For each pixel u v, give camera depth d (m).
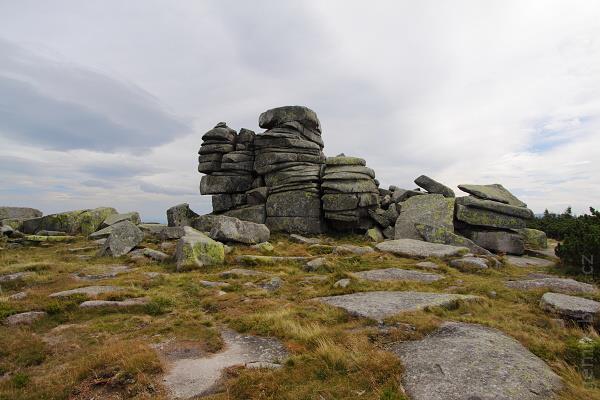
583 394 8.28
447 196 41.88
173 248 29.30
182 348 11.65
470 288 18.14
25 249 31.91
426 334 11.77
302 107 43.00
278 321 13.28
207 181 43.53
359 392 8.52
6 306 15.01
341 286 18.67
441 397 8.00
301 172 39.97
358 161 41.31
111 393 8.91
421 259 26.41
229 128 45.28
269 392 8.63
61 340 12.41
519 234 34.38
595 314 13.50
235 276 21.75
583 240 22.69
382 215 38.47
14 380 9.55
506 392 8.03
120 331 13.21
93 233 37.09
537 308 15.03
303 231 38.00
